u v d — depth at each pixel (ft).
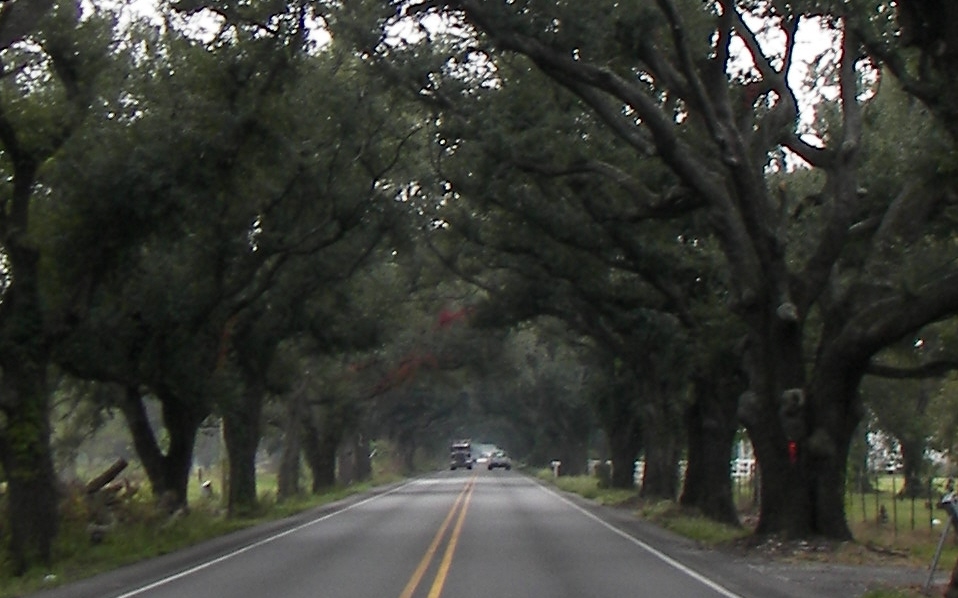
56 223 82.58
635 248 111.04
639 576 64.59
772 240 83.87
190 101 88.99
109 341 94.94
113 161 81.46
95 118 84.28
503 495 192.85
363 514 137.18
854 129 86.99
